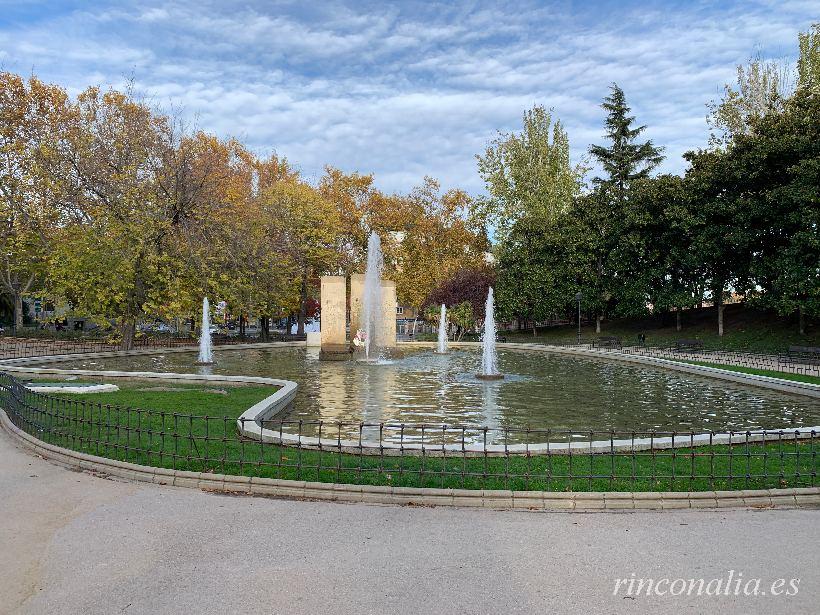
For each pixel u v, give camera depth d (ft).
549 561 17.67
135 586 16.01
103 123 99.19
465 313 133.28
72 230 92.32
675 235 113.09
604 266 129.70
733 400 50.21
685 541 19.30
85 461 27.48
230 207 108.06
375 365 77.20
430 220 153.17
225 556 17.93
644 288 118.52
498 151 155.43
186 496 23.68
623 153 151.64
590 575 16.78
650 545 18.95
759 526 20.70
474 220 160.56
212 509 22.15
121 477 26.09
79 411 38.29
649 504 22.45
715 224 102.78
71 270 85.15
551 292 131.23
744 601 15.33
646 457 28.40
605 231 127.85
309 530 20.04
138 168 92.43
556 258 134.21
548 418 41.81
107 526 20.36
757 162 92.27
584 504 22.40
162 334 125.90
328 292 89.81
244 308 102.27
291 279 122.11
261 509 22.17
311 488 23.63
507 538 19.45
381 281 95.61
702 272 112.98
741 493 22.94
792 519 21.44
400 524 20.65
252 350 100.89
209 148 137.08
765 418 42.37
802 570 17.19
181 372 67.77
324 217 129.90
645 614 14.62
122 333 92.43
